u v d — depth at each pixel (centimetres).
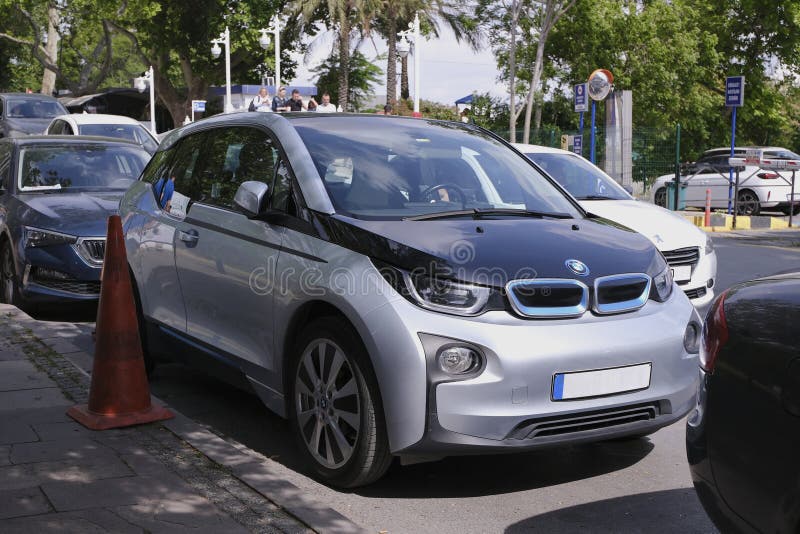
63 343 663
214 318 505
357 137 507
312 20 4628
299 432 435
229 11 4312
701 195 2341
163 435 457
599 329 401
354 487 416
